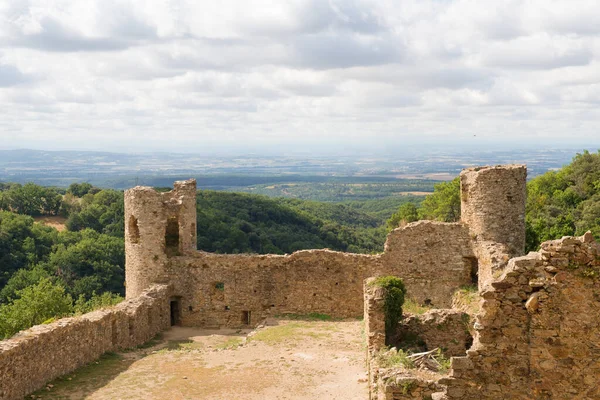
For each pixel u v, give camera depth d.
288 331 32.22
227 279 37.62
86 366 26.25
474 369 11.56
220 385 23.50
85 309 47.59
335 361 26.16
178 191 38.62
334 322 34.81
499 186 31.91
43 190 104.88
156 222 37.78
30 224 79.44
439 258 34.84
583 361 11.21
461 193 34.72
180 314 38.09
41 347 22.92
